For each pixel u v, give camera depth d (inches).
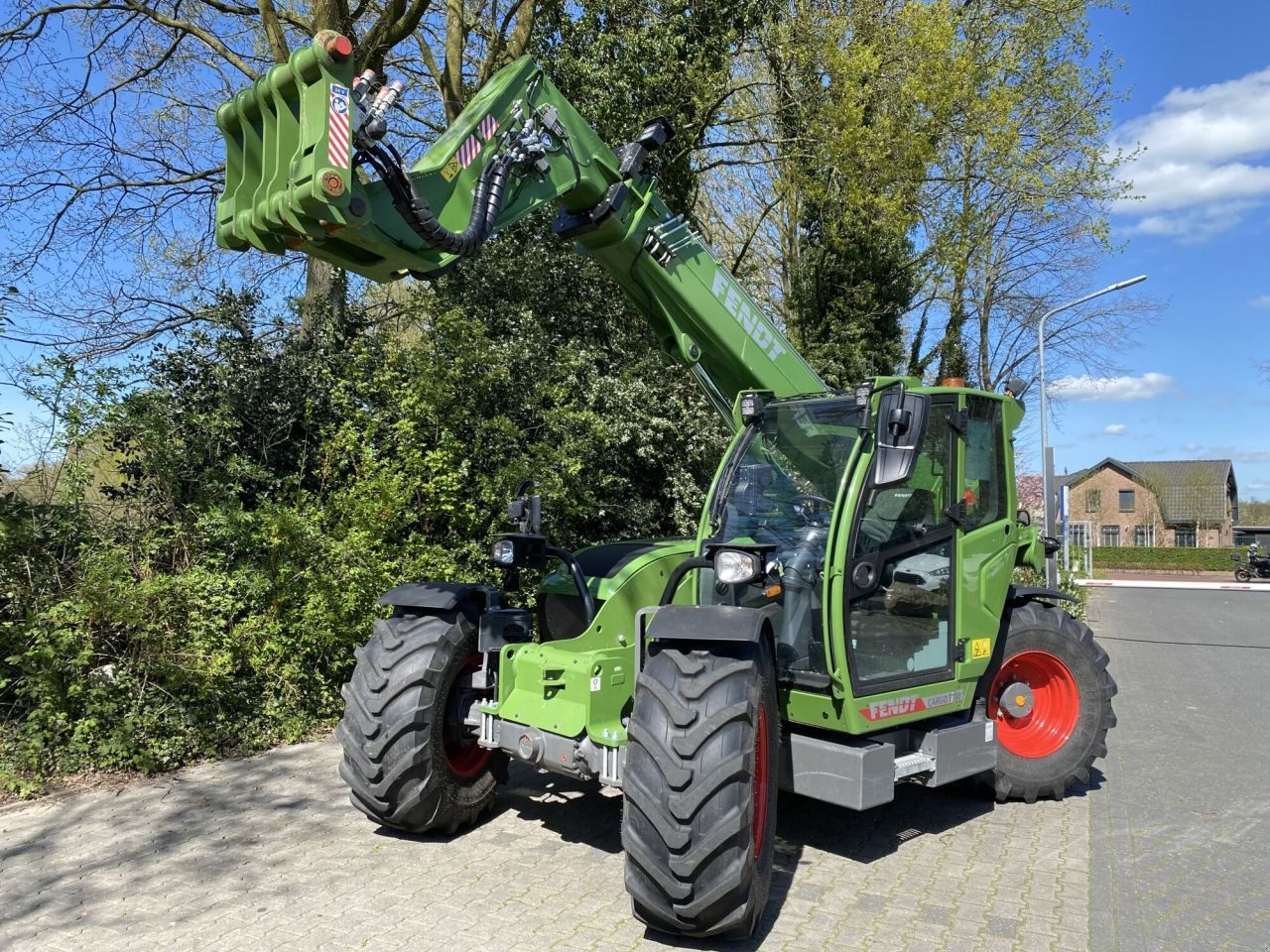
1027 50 701.9
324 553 264.5
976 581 190.5
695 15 514.9
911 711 171.8
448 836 178.2
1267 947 138.9
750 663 135.9
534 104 170.4
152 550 246.4
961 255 677.3
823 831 187.3
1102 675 213.0
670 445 420.8
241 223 133.0
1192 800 212.5
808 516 170.2
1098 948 137.3
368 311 410.9
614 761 148.3
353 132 128.2
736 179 816.9
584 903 147.9
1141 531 2325.3
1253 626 649.0
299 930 137.6
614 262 196.1
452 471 306.0
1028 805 207.2
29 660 210.2
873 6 595.8
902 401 150.1
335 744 244.7
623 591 177.9
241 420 284.0
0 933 136.4
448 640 172.9
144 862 163.9
